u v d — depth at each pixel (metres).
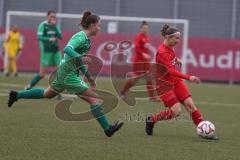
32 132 30.73
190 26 88.19
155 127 34.41
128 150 26.56
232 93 62.34
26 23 79.56
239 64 76.44
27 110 40.06
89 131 31.73
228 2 87.25
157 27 77.25
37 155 24.73
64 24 79.06
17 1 90.38
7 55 76.06
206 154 26.23
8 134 29.75
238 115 42.69
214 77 76.75
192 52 76.88
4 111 39.09
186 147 27.86
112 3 89.75
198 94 59.59
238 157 25.91
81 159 24.28
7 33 77.62
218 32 87.69
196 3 88.00
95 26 28.19
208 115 42.16
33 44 77.88
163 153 26.11
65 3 90.19
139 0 89.25
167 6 88.69
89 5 89.94
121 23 77.19
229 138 31.36
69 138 29.28
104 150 26.34
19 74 79.25
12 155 24.58
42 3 90.75
